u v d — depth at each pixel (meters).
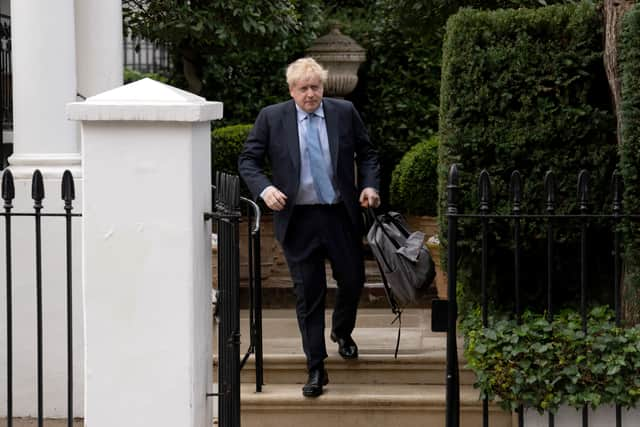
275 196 6.37
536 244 6.34
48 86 7.11
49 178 6.98
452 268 5.57
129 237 5.21
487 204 5.57
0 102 8.07
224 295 5.37
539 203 6.28
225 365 5.40
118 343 5.25
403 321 8.56
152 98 5.16
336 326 6.88
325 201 6.49
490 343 5.74
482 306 5.94
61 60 7.14
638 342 5.59
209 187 5.59
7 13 11.29
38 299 5.54
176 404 5.26
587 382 5.69
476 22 6.29
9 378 5.61
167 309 5.23
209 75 12.26
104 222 5.21
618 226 5.72
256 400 6.55
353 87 11.62
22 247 7.03
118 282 5.23
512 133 6.25
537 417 5.88
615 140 6.26
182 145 5.17
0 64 8.20
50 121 7.11
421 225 10.13
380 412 6.55
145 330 5.24
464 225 6.32
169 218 5.20
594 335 5.71
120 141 5.18
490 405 6.45
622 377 5.64
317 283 6.53
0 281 7.05
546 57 6.23
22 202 7.00
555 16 6.26
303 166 6.50
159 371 5.25
